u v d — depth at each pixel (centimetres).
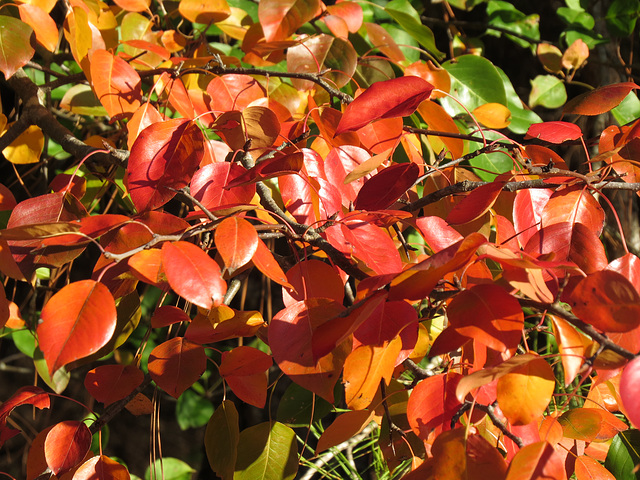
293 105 143
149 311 220
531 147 123
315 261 113
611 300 100
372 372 107
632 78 203
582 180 114
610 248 197
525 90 240
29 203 115
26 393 118
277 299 231
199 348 117
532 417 101
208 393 239
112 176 138
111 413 119
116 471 115
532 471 99
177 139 114
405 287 103
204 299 103
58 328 102
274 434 121
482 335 101
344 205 121
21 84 141
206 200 113
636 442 119
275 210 119
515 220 118
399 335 107
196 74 143
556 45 206
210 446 121
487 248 102
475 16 235
